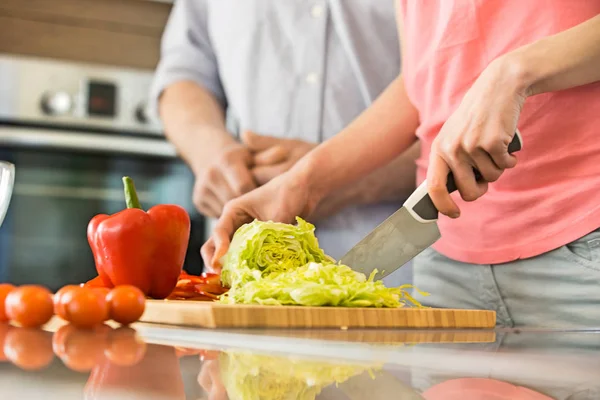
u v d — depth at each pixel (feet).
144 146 8.14
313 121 5.59
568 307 3.70
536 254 3.78
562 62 3.34
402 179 5.24
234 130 6.72
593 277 3.60
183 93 6.15
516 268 3.89
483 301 4.06
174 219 3.72
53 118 8.21
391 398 1.12
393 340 2.10
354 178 4.58
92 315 2.37
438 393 1.16
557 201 3.70
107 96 8.32
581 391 1.19
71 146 8.02
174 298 3.88
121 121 8.37
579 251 3.66
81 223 8.07
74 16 8.28
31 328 2.40
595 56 3.33
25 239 7.94
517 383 1.26
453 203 3.53
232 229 4.33
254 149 5.32
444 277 4.26
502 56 3.45
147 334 2.24
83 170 8.06
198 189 5.41
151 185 8.22
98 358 1.49
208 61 6.40
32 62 8.14
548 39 3.41
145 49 8.50
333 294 2.94
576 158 3.66
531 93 3.47
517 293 3.90
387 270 3.67
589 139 3.63
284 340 2.08
